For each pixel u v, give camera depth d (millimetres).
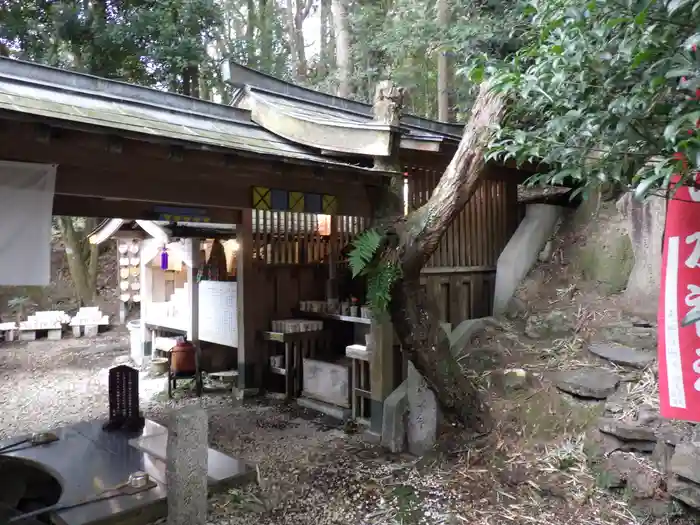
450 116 9875
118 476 4105
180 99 4781
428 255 4609
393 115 4570
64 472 4180
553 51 2293
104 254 15391
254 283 7410
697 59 1666
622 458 3848
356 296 7504
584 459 4055
